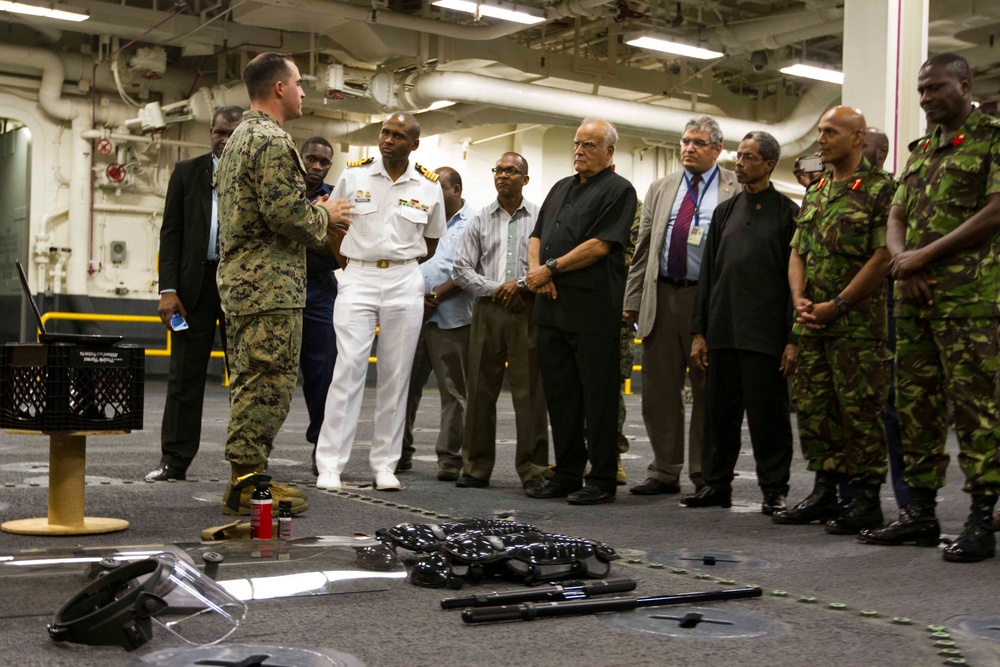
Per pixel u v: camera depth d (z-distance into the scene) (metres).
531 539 3.04
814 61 14.88
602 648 2.31
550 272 4.70
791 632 2.49
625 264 4.76
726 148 16.45
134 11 13.76
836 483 4.18
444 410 5.50
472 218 5.30
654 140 17.75
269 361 3.93
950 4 13.02
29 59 14.83
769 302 4.45
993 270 3.46
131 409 3.56
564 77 15.11
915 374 3.66
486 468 5.15
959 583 3.07
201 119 15.00
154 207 16.19
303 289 4.02
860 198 3.93
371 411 11.03
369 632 2.41
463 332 5.48
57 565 2.75
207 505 4.21
